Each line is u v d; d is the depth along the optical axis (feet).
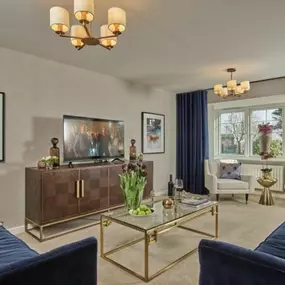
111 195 12.57
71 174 10.99
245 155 19.70
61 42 9.88
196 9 7.43
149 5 7.20
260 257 3.78
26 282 3.86
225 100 17.98
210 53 11.16
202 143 18.58
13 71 10.79
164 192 18.71
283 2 7.09
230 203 15.58
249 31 8.98
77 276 4.52
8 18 7.91
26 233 10.84
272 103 18.51
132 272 7.62
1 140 10.46
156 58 11.76
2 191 10.53
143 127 16.97
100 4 7.14
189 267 7.93
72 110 12.90
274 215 13.16
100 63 12.47
